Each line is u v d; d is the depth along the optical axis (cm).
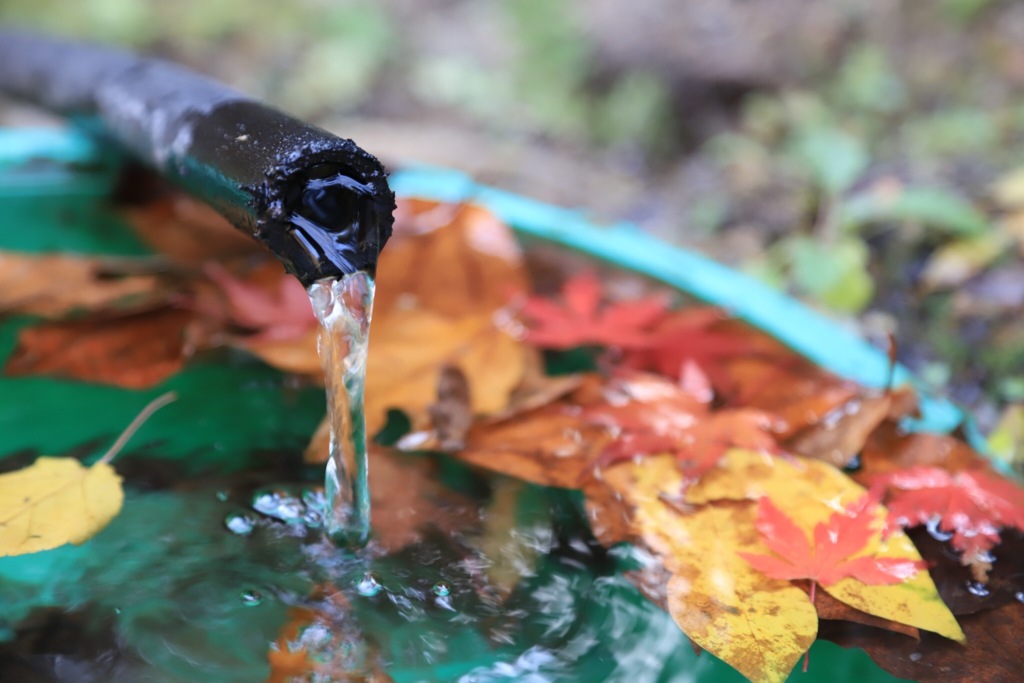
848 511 55
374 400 59
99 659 50
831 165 83
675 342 63
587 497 56
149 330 63
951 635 52
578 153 114
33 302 63
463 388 59
